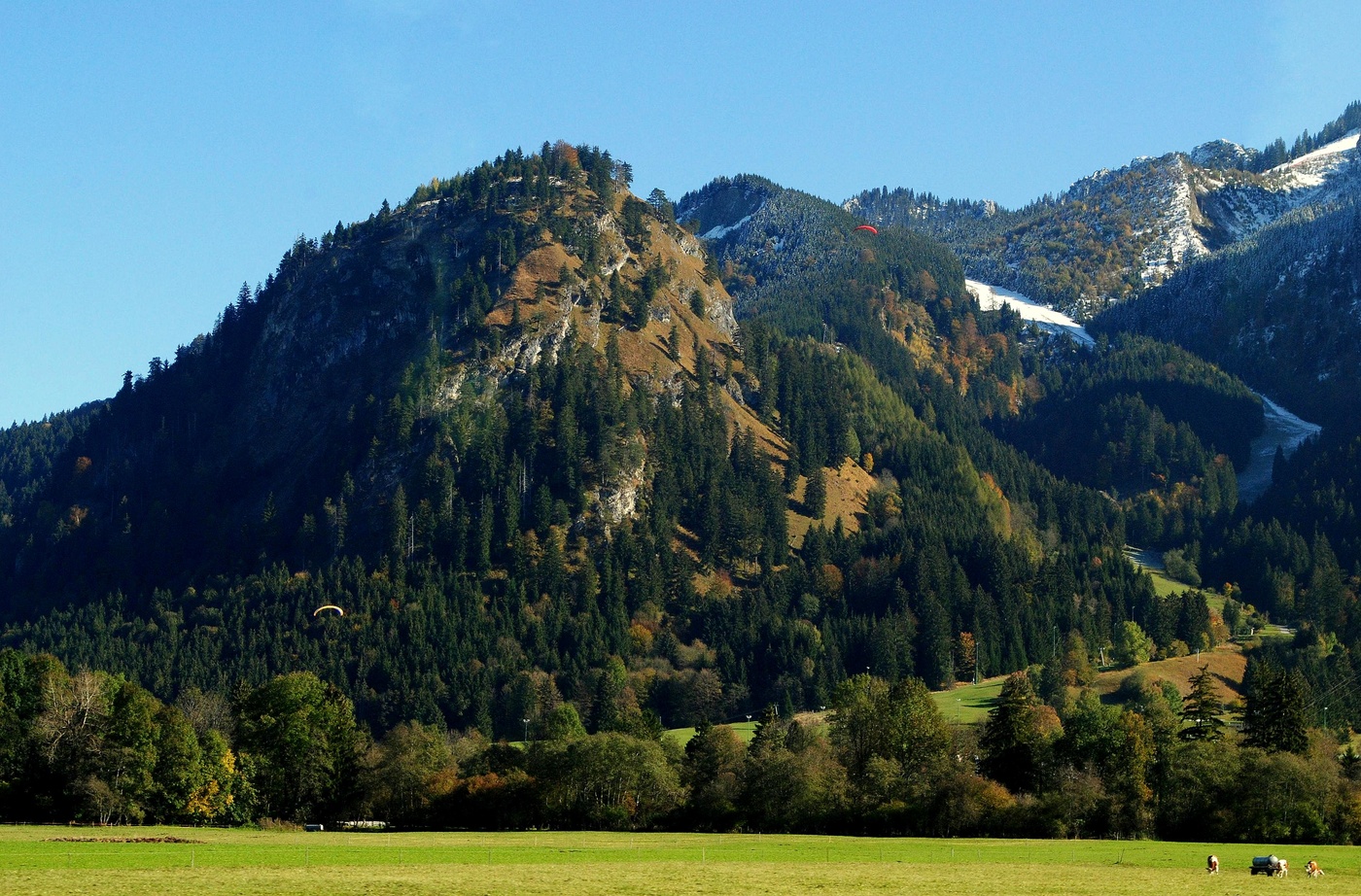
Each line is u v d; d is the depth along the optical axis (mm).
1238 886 105312
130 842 133875
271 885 98938
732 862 119000
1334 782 154875
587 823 169000
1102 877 110875
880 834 159000
